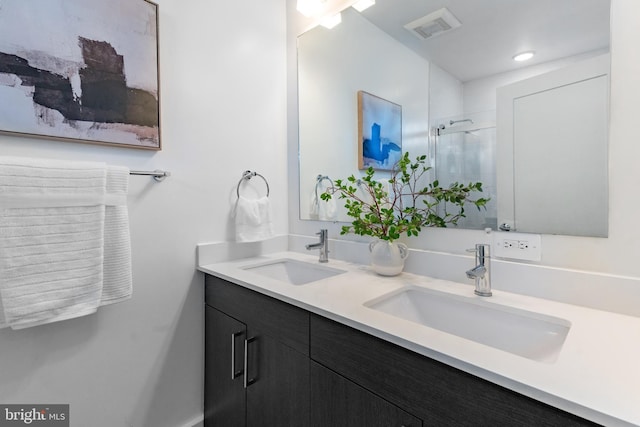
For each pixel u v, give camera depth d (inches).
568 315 31.6
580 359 22.7
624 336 26.7
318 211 65.1
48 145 40.3
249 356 45.2
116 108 45.0
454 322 38.2
